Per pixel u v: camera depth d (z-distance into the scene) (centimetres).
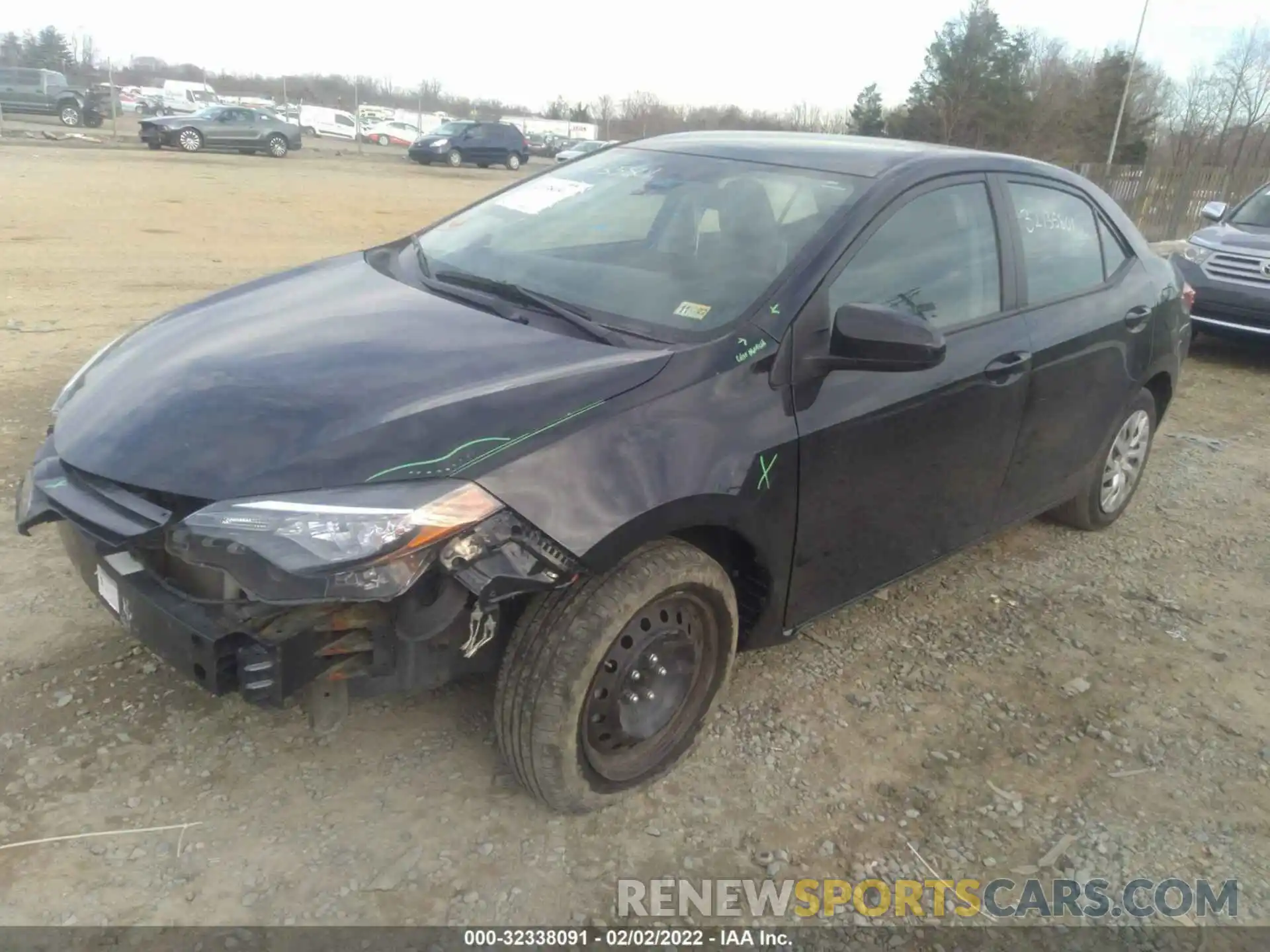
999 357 355
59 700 304
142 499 237
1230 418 739
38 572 373
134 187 1672
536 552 235
